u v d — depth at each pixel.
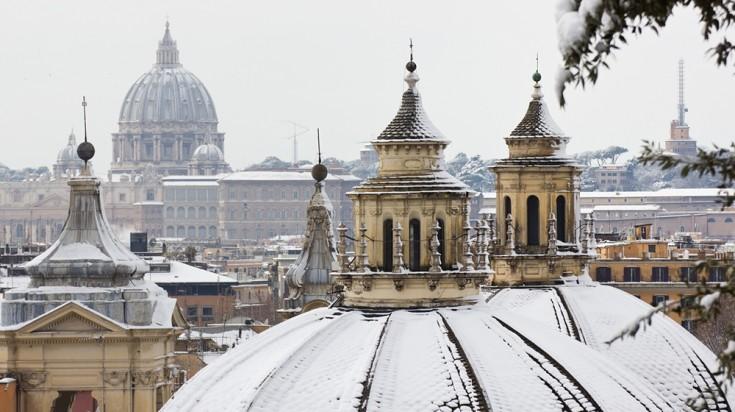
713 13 51.00
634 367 110.75
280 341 98.25
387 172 101.25
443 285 99.50
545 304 118.00
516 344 93.94
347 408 89.06
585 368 93.56
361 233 100.56
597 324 115.38
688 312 52.06
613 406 90.88
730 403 107.00
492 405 89.06
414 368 91.44
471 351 92.69
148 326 135.38
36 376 134.50
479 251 100.38
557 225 124.50
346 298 100.94
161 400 136.88
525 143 125.62
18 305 135.25
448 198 99.94
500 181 125.25
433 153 101.06
